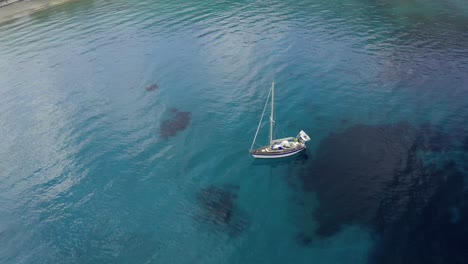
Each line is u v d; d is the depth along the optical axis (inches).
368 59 2881.4
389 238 1558.8
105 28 3789.4
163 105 2536.9
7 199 1902.1
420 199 1716.3
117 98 2645.2
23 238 1689.2
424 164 1902.1
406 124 2199.8
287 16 3801.7
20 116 2527.1
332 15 3754.9
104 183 1957.4
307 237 1601.9
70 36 3663.9
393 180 1830.7
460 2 3954.2
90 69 3031.5
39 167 2090.3
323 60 2915.8
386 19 3587.6
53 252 1614.2
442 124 2170.3
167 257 1556.3
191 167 2020.2
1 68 3149.6
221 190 1870.1
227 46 3223.4
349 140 2124.8
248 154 2086.6
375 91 2513.5
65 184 1967.3
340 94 2518.5
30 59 3270.2
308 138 2057.1
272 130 2245.3
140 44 3385.8
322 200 1772.9
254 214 1729.8
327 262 1489.9
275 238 1608.0
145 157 2108.8
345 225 1638.8
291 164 2004.2
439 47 2977.4
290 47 3139.8
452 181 1787.6
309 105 2439.7
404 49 2992.1
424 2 4030.5
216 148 2140.7
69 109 2564.0
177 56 3127.5
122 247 1612.9
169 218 1737.2
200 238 1628.9
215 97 2576.3
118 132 2316.7
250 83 2691.9
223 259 1533.0
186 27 3668.8
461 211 1635.1
